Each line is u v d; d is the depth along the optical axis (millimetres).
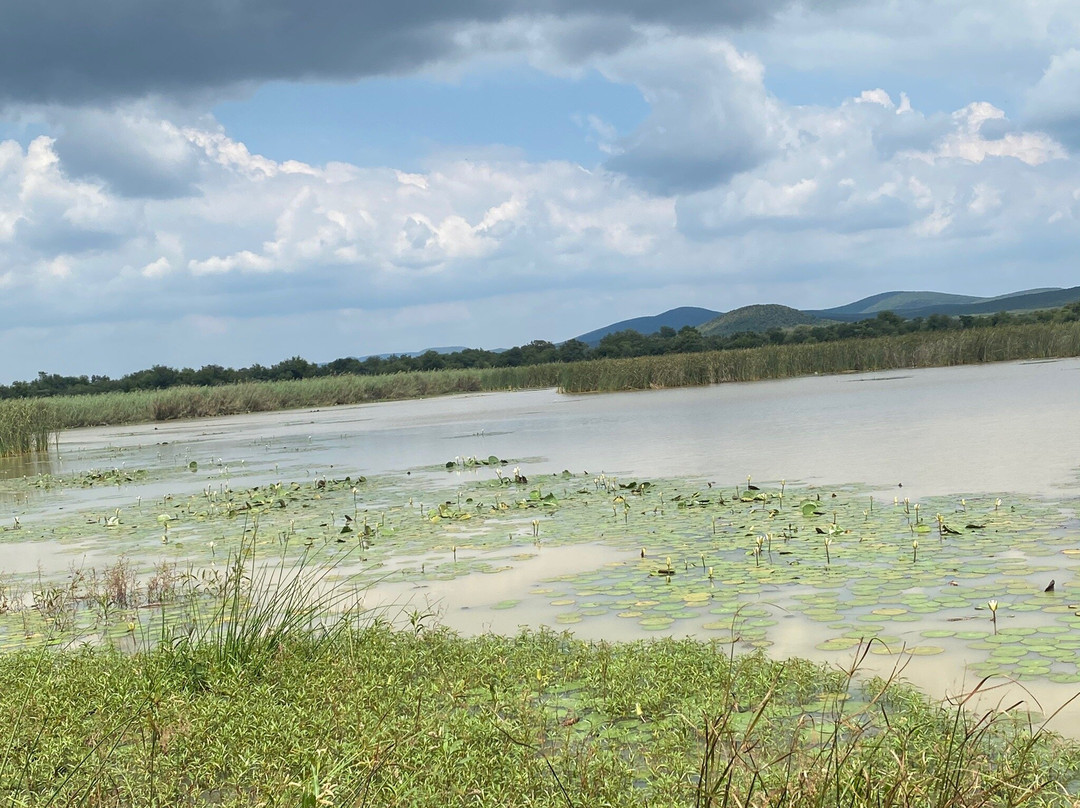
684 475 14945
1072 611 6676
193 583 9633
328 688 5609
